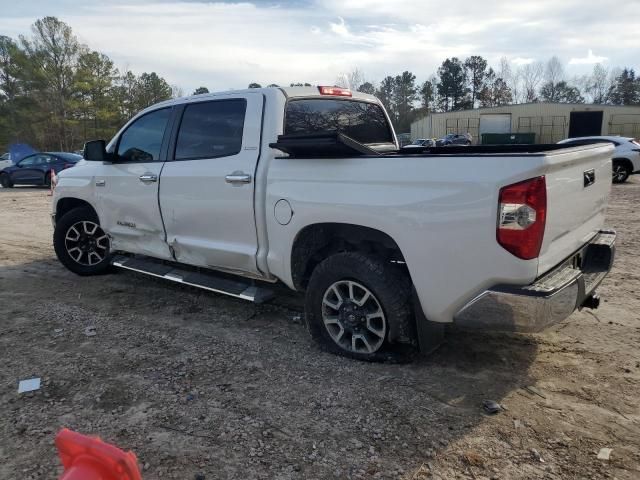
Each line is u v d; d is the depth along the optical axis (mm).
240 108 4289
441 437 2854
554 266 3213
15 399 3305
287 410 3137
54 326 4539
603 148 3709
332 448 2771
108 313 4855
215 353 3941
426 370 3613
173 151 4797
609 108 54250
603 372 3543
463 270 3086
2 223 10555
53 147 54625
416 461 2662
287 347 4031
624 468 2586
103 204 5520
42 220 10945
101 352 3984
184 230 4711
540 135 57062
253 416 3078
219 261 4477
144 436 2896
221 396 3309
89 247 6082
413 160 3223
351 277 3615
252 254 4168
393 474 2568
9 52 52844
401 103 96312
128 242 5414
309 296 3871
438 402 3203
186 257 4797
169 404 3221
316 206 3650
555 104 55812
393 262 3682
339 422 3006
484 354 3844
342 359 3797
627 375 3492
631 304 4840
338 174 3553
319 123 4520
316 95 4488
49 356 3926
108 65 56250
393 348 3746
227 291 4484
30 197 16000
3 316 4801
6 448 2805
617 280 5625
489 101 91688
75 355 3936
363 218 3420
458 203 3033
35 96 52750
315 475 2570
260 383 3471
